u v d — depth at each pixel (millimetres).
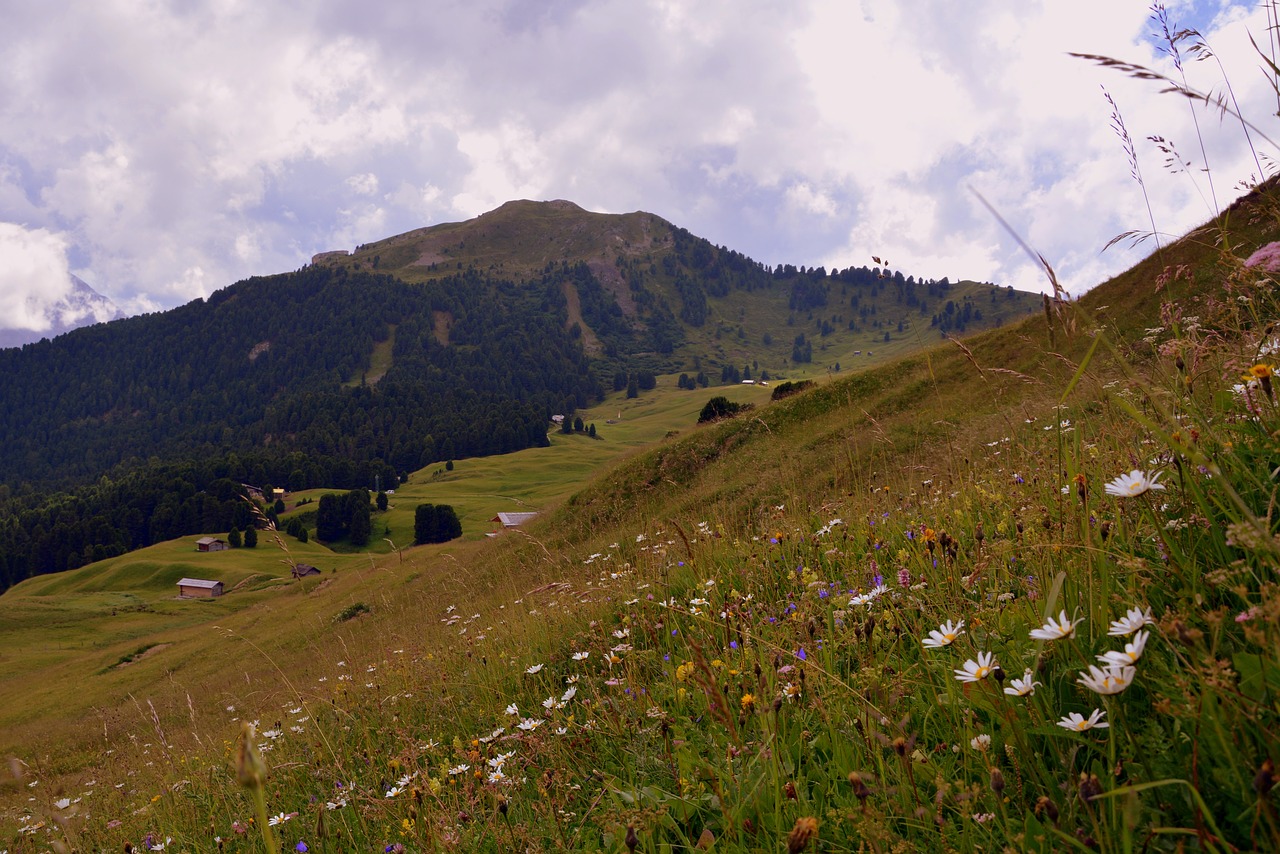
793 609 3799
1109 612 1895
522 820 3078
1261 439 2172
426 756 4543
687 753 2734
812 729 2682
